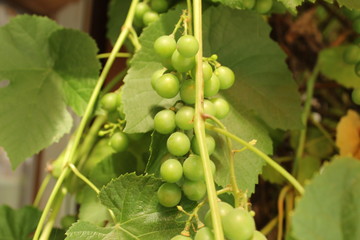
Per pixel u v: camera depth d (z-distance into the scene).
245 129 0.30
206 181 0.21
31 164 0.60
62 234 0.36
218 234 0.19
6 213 0.39
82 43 0.35
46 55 0.36
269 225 0.36
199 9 0.25
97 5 0.50
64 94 0.35
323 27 0.45
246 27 0.32
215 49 0.31
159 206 0.26
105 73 0.33
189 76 0.26
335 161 0.18
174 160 0.23
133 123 0.28
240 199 0.22
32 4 0.57
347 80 0.38
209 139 0.24
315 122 0.40
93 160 0.38
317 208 0.18
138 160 0.34
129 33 0.34
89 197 0.34
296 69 0.44
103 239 0.26
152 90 0.28
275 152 0.41
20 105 0.35
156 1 0.33
